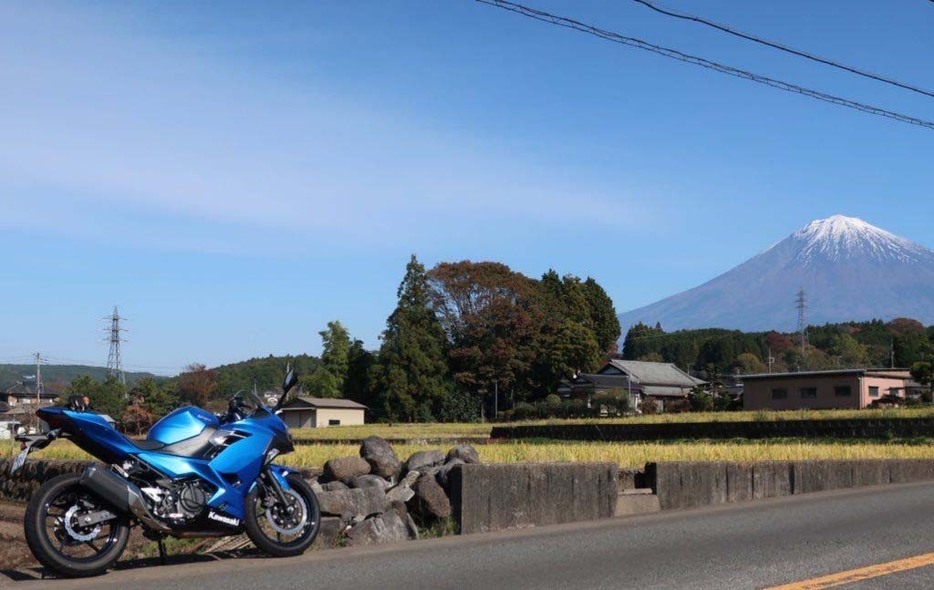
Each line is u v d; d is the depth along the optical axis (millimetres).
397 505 9180
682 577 6746
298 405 70312
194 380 56219
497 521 9570
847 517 10133
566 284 92875
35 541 6320
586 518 10477
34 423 54219
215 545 8086
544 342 79125
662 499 11516
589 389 77062
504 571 6961
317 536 8219
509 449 17359
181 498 6844
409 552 7852
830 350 113062
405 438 36219
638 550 7934
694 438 35375
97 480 6457
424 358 73000
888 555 7680
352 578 6656
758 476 13062
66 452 18609
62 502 6633
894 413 38094
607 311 97188
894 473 16078
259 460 7320
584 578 6695
